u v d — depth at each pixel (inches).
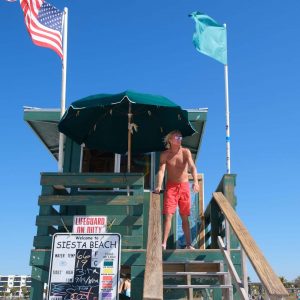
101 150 360.5
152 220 225.8
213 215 331.3
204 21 441.7
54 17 384.8
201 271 271.3
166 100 290.7
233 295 263.4
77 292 244.1
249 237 198.4
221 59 433.4
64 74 372.8
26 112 366.3
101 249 251.9
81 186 291.3
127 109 331.3
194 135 409.1
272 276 159.5
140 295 263.1
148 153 388.5
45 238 275.3
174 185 292.2
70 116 310.8
